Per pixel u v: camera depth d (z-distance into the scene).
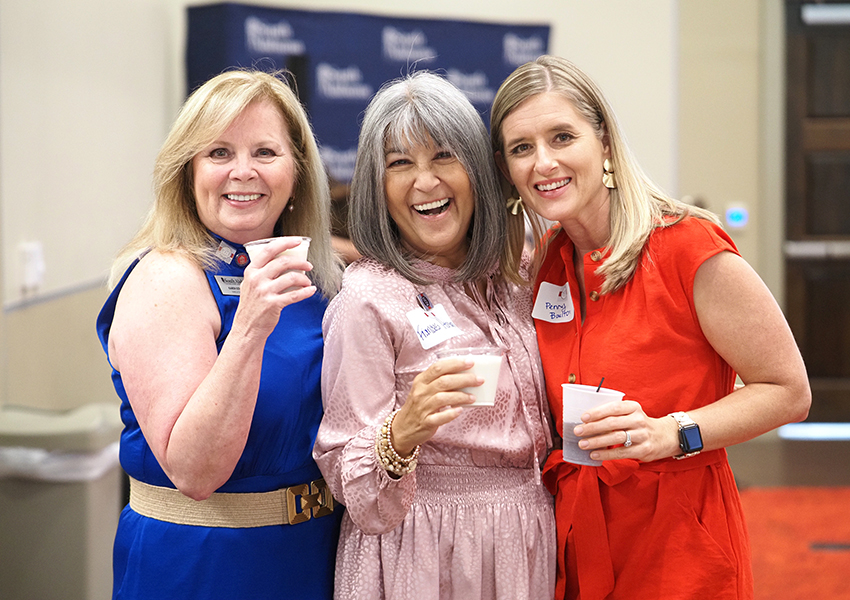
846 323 5.96
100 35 4.16
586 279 1.73
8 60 2.93
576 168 1.66
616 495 1.68
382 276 1.69
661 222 1.67
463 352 1.49
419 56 5.83
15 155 2.98
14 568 2.51
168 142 1.63
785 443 5.78
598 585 1.67
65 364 3.47
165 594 1.60
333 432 1.61
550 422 1.79
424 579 1.62
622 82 5.94
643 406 1.65
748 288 1.59
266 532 1.63
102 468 2.56
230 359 1.43
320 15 5.73
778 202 5.89
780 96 5.84
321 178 1.80
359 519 1.53
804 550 3.88
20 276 2.99
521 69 1.71
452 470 1.67
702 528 1.64
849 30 5.80
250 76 1.68
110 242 4.27
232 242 1.69
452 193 1.70
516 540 1.66
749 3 5.82
